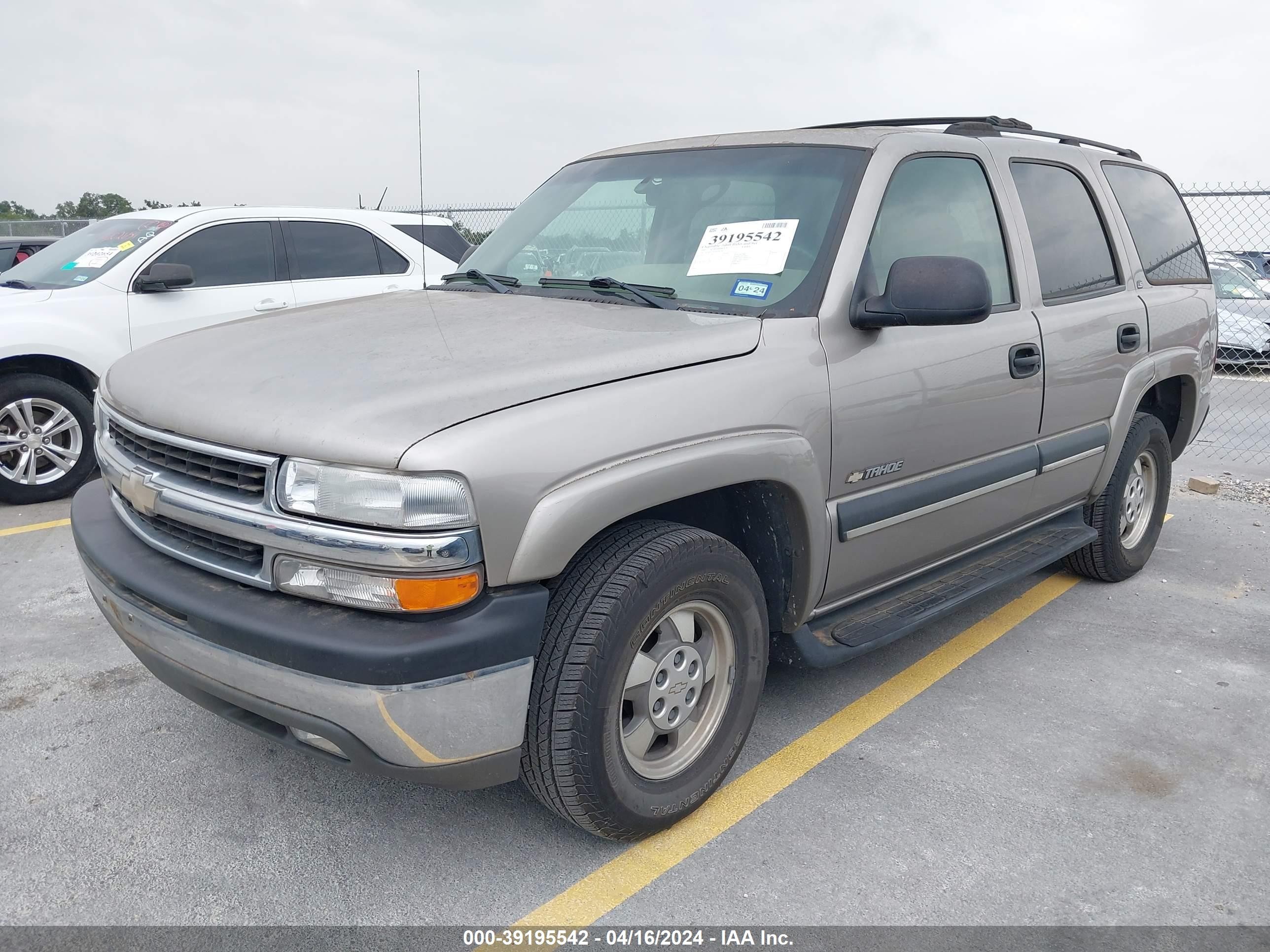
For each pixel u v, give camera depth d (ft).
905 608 11.03
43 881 8.11
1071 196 13.70
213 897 7.98
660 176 11.51
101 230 22.94
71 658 12.34
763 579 9.77
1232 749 10.69
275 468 7.23
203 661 7.63
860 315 9.59
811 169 10.58
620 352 8.29
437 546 6.82
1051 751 10.55
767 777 9.95
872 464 9.96
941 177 11.31
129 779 9.66
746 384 8.67
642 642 8.05
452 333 8.95
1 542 17.06
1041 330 12.13
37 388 19.31
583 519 7.39
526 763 7.89
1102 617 14.48
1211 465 25.85
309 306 11.20
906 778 9.96
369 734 7.03
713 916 7.87
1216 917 8.00
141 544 8.52
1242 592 15.62
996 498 11.93
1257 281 42.14
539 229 12.12
